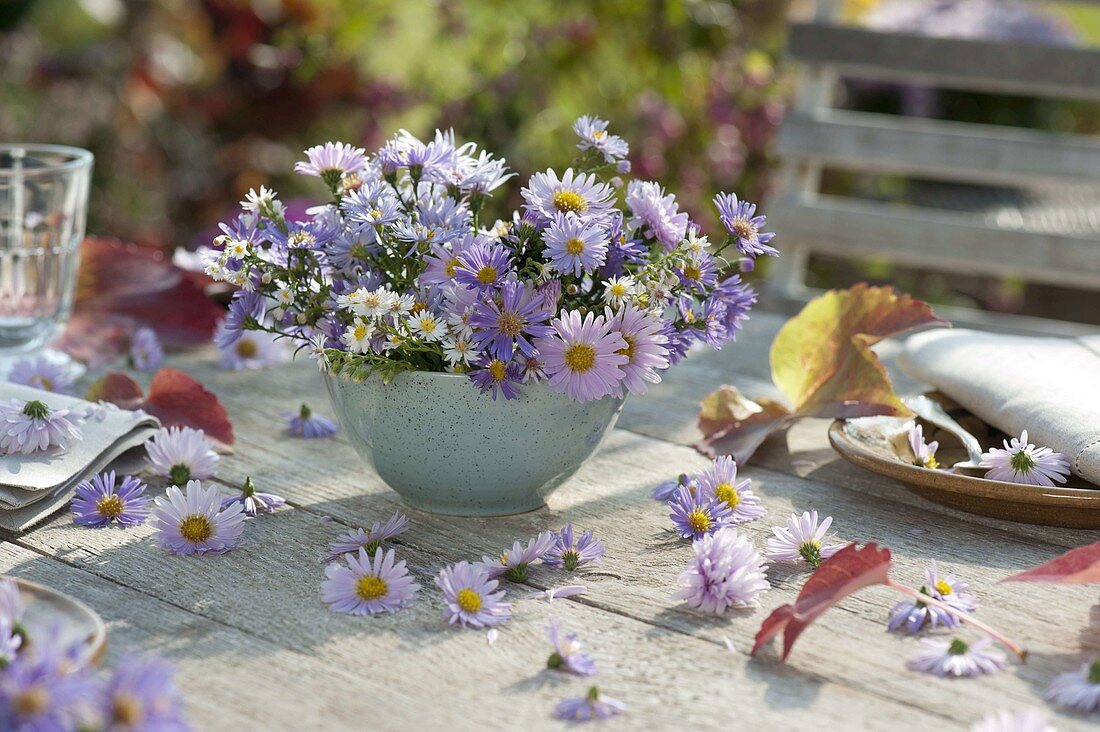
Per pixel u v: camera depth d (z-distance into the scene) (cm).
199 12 322
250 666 99
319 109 323
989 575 108
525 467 112
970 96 334
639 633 102
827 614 104
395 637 102
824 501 118
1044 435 115
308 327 111
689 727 95
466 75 301
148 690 89
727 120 279
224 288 148
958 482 112
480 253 106
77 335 143
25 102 370
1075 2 188
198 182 356
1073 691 96
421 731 94
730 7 286
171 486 119
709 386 140
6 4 375
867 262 317
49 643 91
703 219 276
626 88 296
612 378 106
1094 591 107
